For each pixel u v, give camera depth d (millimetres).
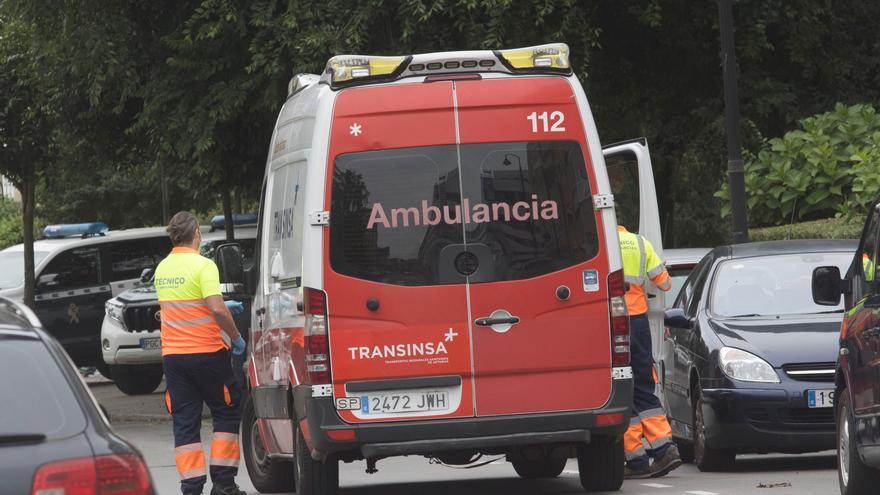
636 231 26375
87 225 53281
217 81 39562
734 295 25203
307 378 18328
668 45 46438
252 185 43594
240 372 27375
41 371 10633
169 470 27484
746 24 44031
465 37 37625
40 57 43375
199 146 38844
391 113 18406
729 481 22016
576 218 18578
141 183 87875
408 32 36625
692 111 47031
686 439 25516
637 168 26406
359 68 18453
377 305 18250
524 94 18594
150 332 47906
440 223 18375
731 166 31188
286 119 21047
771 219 34469
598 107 49031
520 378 18438
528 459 21250
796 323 24000
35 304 50875
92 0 40250
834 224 31156
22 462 10070
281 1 38188
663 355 27547
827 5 45094
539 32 38781
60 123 46469
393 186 18359
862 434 17234
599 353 18547
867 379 17016
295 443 19891
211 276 20938
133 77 40281
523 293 18406
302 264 18406
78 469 10133
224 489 21281
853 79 46281
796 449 23266
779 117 45781
